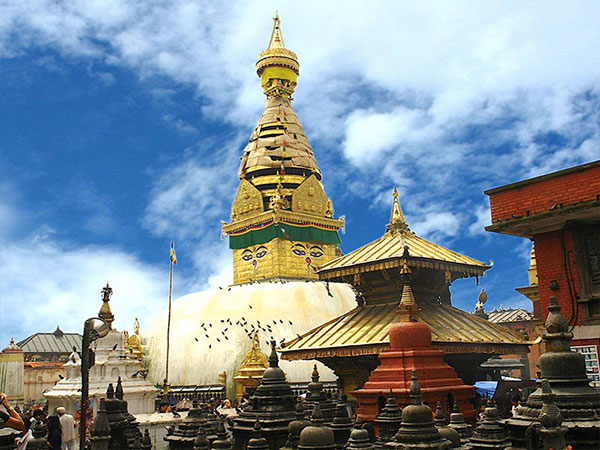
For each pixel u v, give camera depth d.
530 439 12.38
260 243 72.50
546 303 24.14
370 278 33.22
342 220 76.75
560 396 12.92
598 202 21.42
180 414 42.47
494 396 32.31
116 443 22.55
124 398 40.16
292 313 63.31
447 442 14.99
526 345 32.38
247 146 78.69
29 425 23.53
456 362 32.59
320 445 17.22
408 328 25.94
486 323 33.25
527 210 23.67
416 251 31.50
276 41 84.62
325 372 58.81
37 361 76.00
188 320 66.25
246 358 55.72
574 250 23.53
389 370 25.33
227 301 66.31
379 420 20.69
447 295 34.78
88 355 16.45
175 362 62.56
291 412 22.67
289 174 75.69
